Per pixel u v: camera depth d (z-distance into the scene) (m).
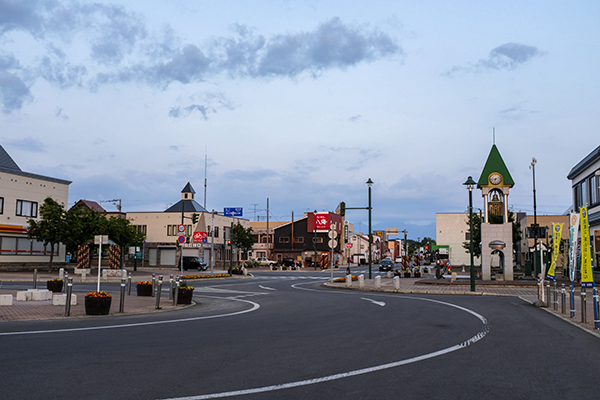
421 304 18.97
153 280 22.42
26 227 46.84
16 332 10.69
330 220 87.50
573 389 6.46
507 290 27.94
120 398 5.81
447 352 8.88
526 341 10.24
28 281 32.91
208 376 6.91
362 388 6.36
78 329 11.30
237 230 79.81
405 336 10.72
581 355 8.80
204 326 12.14
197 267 60.97
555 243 18.47
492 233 34.94
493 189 35.66
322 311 16.20
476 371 7.40
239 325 12.40
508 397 6.05
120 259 47.41
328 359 8.16
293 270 67.62
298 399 5.84
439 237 84.06
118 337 10.18
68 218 42.88
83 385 6.35
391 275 48.47
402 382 6.68
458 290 27.50
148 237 72.56
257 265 79.62
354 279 39.12
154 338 10.11
